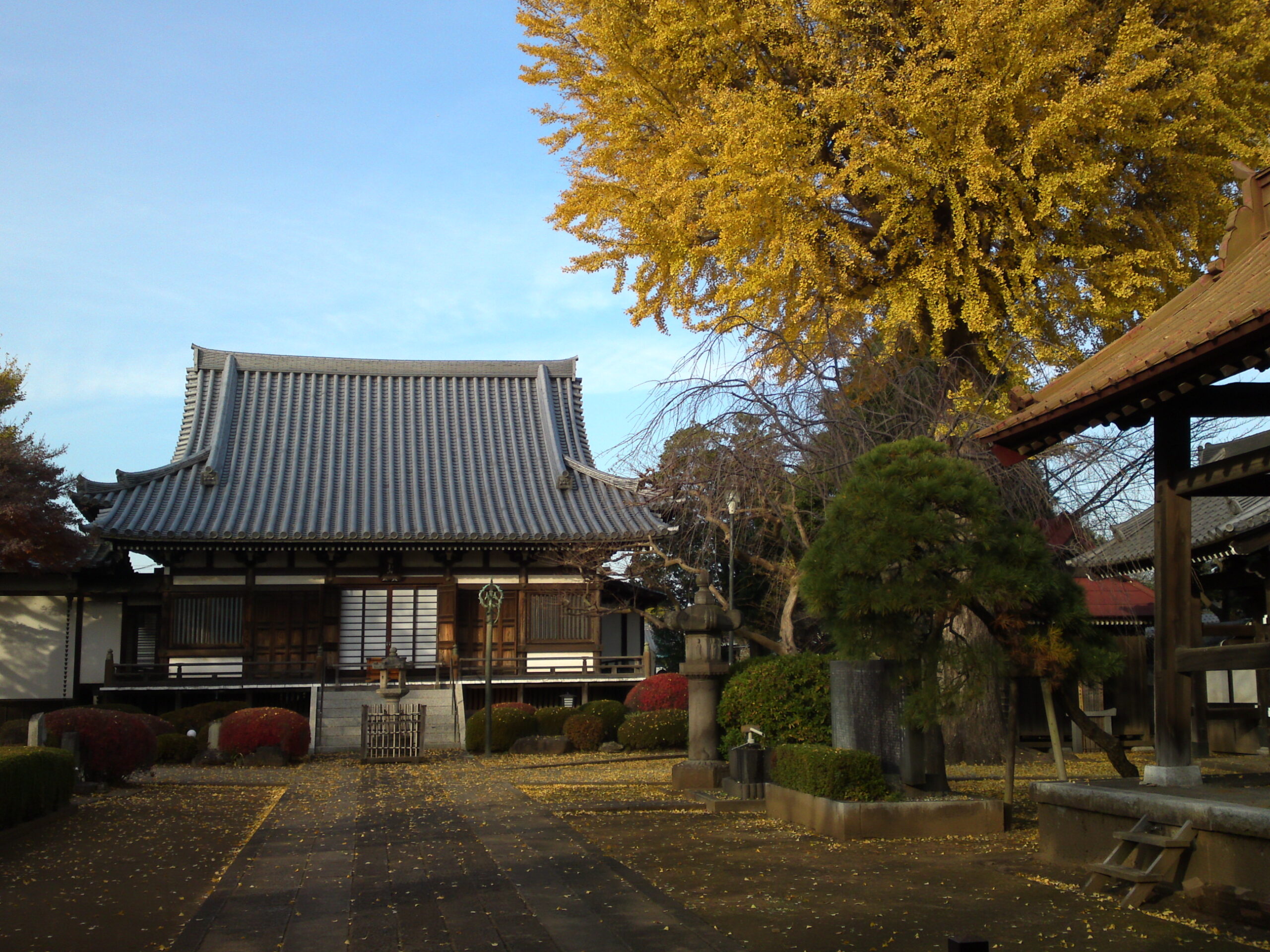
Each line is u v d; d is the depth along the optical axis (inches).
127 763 539.2
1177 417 311.9
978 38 492.7
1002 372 561.0
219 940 239.5
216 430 1154.7
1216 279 354.0
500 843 367.2
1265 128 558.6
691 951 227.0
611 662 1124.5
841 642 381.7
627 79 601.3
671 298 633.6
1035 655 366.3
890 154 498.9
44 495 948.0
